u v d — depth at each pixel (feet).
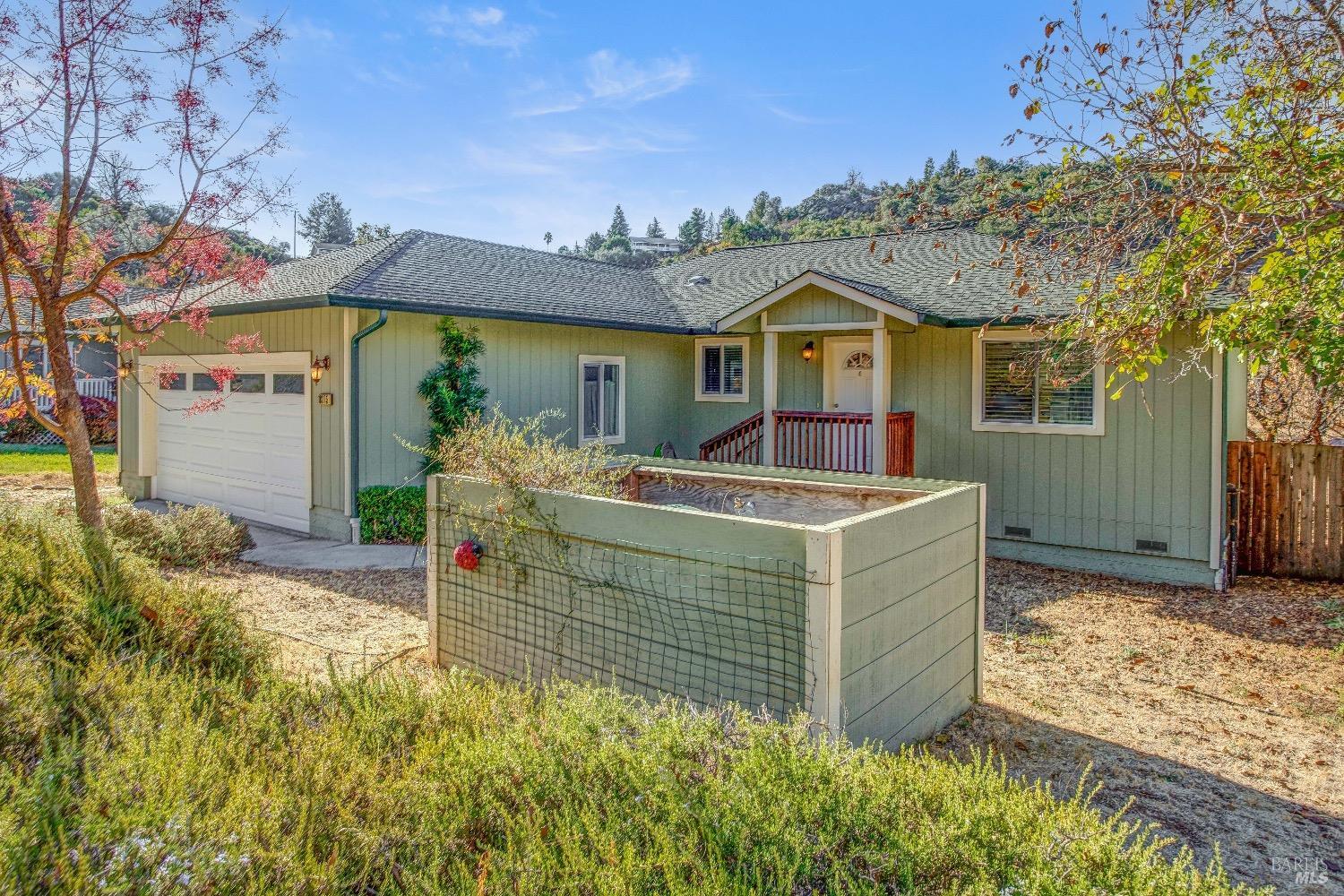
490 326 37.81
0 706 10.48
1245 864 12.12
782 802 8.11
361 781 9.04
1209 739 16.57
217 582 26.71
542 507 17.17
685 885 6.81
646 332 43.62
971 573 17.88
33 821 7.63
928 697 16.28
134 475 45.85
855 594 13.65
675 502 22.27
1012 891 6.93
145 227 24.50
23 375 21.61
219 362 40.52
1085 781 14.67
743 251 58.08
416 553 31.07
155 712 10.91
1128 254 21.03
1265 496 31.04
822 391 42.06
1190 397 30.40
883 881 7.28
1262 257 21.17
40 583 15.30
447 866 7.62
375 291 32.91
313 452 35.55
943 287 38.11
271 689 12.34
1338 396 27.84
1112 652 22.17
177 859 7.03
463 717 11.19
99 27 20.11
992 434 35.04
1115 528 32.22
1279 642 23.08
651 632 15.38
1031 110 19.85
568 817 7.83
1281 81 19.61
